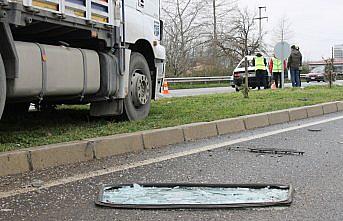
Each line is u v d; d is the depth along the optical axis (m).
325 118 10.30
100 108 8.09
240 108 10.03
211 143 6.97
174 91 24.30
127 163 5.60
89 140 5.91
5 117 8.38
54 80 6.34
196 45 42.38
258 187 4.54
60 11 6.13
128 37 8.05
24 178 4.88
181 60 41.03
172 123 7.57
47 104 8.38
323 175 5.08
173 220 3.67
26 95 5.95
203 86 31.08
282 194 4.30
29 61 5.88
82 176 4.98
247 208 3.94
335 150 6.48
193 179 4.87
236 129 8.24
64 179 4.86
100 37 7.26
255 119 8.76
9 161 5.02
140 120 8.20
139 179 4.87
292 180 4.86
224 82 35.59
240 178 4.92
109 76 7.52
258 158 5.91
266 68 22.00
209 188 4.51
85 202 4.11
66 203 4.09
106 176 5.00
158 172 5.17
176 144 6.91
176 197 4.20
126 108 8.17
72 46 7.24
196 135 7.40
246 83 13.51
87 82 7.07
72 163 5.59
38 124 7.79
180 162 5.66
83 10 6.68
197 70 41.62
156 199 4.14
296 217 3.74
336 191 4.48
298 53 20.00
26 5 5.52
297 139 7.39
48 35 6.80
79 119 8.52
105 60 7.48
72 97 7.05
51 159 5.41
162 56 9.49
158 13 9.56
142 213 3.82
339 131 8.27
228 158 5.90
